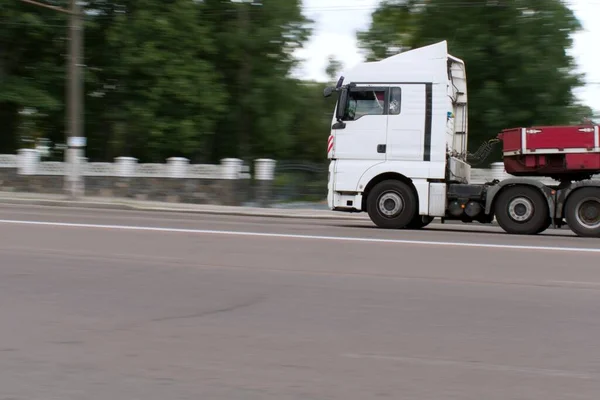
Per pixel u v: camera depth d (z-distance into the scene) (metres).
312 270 9.23
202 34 30.20
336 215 23.42
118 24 29.14
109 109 31.14
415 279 8.66
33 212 18.59
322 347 5.73
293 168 27.38
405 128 15.39
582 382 4.91
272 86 32.88
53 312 6.80
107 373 5.04
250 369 5.15
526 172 15.33
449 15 30.59
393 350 5.66
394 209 15.49
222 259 10.03
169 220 16.81
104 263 9.55
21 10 28.97
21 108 31.05
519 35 29.27
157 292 7.75
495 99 29.02
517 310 7.08
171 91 28.98
